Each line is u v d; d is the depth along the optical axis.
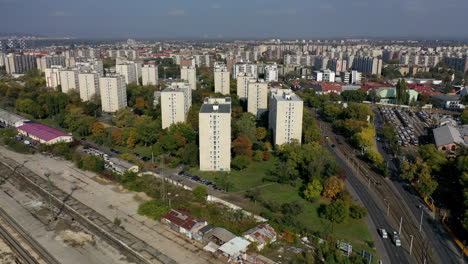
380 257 148.38
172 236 162.50
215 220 172.88
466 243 157.50
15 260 145.38
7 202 194.12
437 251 152.75
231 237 155.25
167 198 197.62
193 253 149.75
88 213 182.12
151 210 180.38
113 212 183.38
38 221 174.88
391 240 161.12
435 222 175.00
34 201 195.38
